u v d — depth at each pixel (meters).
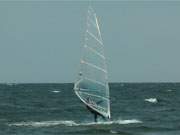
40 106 187.25
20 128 108.19
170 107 182.38
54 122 118.44
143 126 109.94
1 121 124.38
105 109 103.44
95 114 103.56
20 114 148.12
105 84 103.50
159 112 156.00
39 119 130.38
